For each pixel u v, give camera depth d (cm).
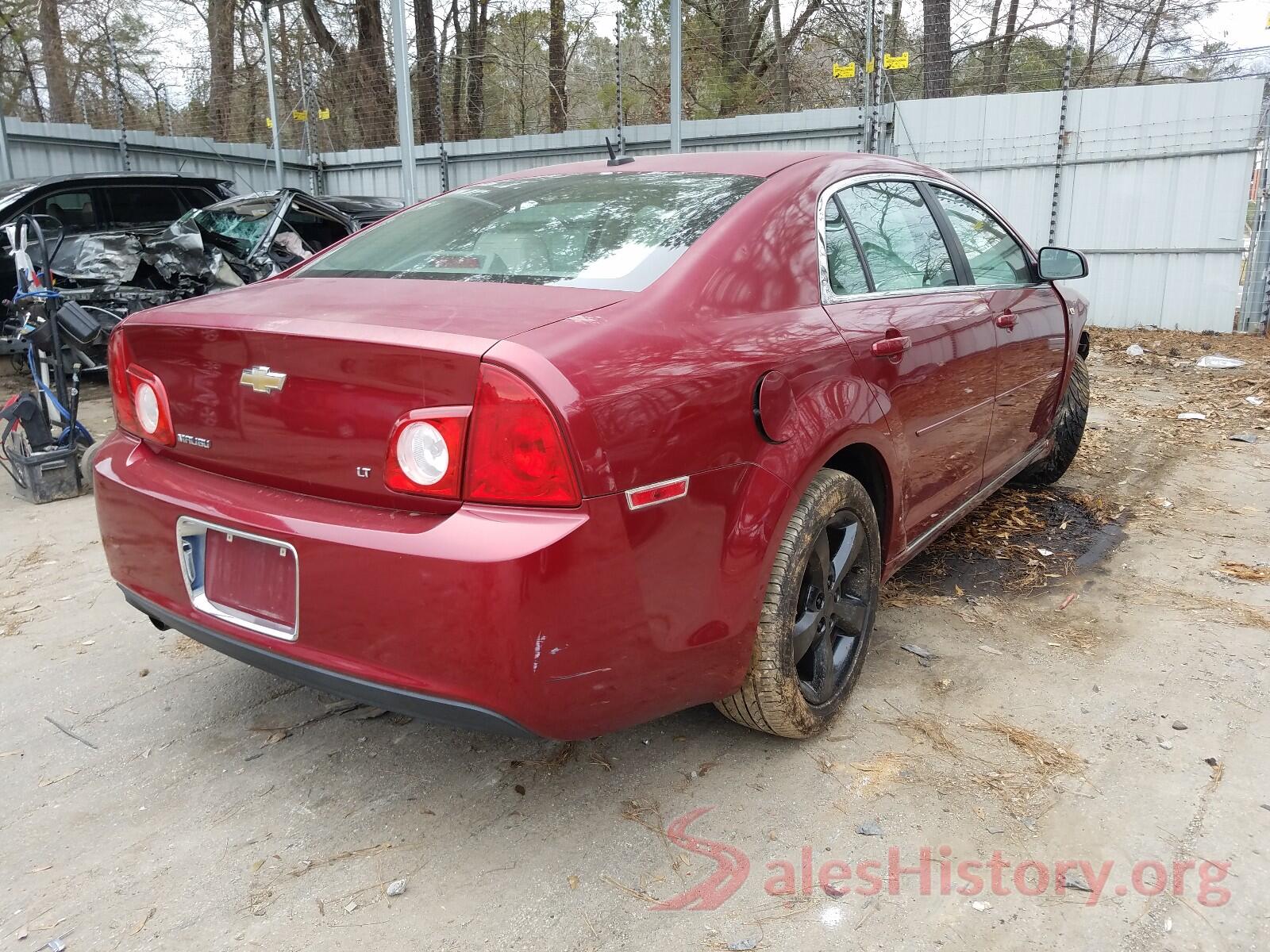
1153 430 632
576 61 1858
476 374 182
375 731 279
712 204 256
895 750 262
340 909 206
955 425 322
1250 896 206
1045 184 1016
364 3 1816
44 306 494
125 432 257
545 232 261
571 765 259
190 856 225
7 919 205
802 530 237
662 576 200
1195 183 948
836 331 253
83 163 1145
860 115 1048
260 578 213
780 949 192
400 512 195
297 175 1413
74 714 289
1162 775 249
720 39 1569
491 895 210
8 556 420
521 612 179
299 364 201
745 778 250
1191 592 369
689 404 202
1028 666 310
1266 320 957
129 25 1805
